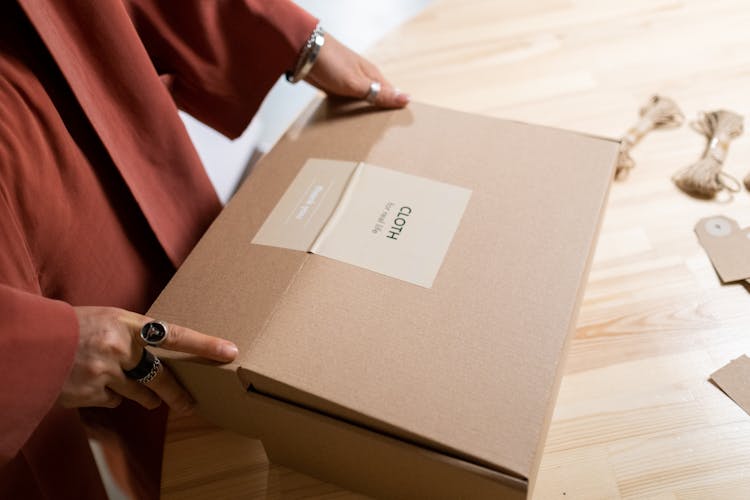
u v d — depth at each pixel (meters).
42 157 0.61
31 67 0.61
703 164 0.82
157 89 0.71
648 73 0.99
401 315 0.56
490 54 1.09
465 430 0.48
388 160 0.71
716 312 0.70
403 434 0.49
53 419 0.71
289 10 0.77
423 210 0.64
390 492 0.60
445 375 0.51
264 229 0.66
